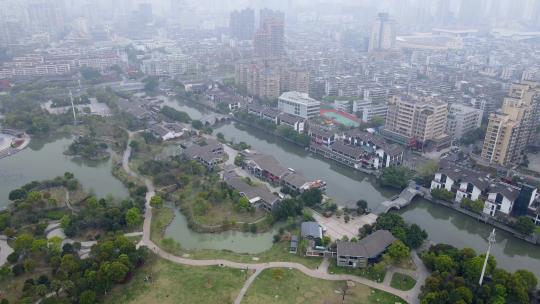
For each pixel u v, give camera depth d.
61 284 195.00
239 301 196.75
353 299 199.88
